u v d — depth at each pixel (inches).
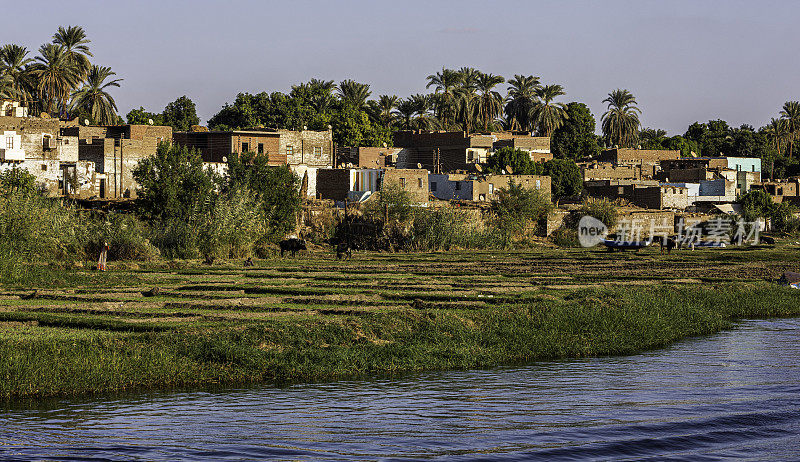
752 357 1438.2
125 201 3959.2
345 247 3860.7
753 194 6210.6
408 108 7426.2
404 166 6437.0
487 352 1414.9
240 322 1534.2
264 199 3828.7
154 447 839.1
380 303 1866.4
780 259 3858.3
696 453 852.6
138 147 4601.4
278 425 934.4
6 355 1141.7
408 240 4360.2
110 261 3006.9
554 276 2736.2
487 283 2421.3
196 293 2007.9
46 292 2032.5
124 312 1641.2
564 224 5329.7
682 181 6860.2
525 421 959.0
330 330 1443.2
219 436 884.6
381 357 1344.7
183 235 3353.8
